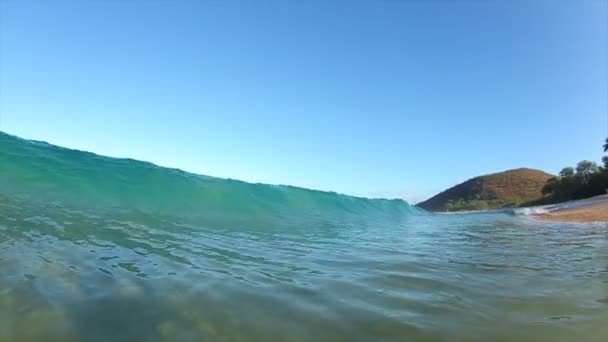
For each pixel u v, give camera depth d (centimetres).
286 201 1762
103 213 779
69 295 314
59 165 1098
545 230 1195
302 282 408
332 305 336
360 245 736
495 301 364
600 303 361
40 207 711
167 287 355
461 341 270
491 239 928
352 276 447
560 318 319
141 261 443
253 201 1488
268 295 354
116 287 343
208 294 344
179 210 1052
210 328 275
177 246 559
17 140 1158
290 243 706
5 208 643
